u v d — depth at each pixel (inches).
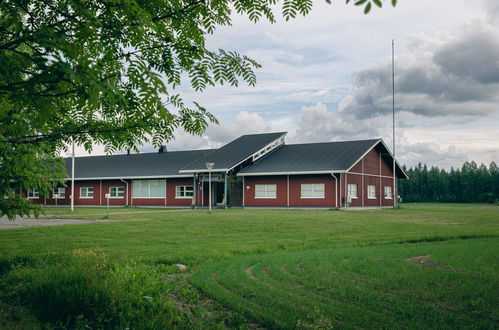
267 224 692.1
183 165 1561.3
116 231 584.4
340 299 237.1
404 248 437.4
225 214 920.3
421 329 185.6
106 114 198.4
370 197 1390.3
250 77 184.1
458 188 3208.7
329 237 555.2
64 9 150.3
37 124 188.1
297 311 213.8
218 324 196.9
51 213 1034.1
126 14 159.5
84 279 232.1
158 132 195.5
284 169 1290.6
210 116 193.2
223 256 401.1
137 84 153.7
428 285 266.4
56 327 189.5
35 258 328.2
